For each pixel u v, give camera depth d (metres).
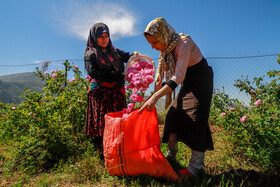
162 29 1.72
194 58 1.76
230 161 2.17
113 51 2.41
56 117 2.58
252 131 2.05
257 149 1.95
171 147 2.04
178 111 1.83
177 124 1.85
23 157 2.27
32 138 2.37
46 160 2.33
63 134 2.64
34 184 1.79
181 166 2.18
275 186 1.71
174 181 1.72
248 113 2.42
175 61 1.79
